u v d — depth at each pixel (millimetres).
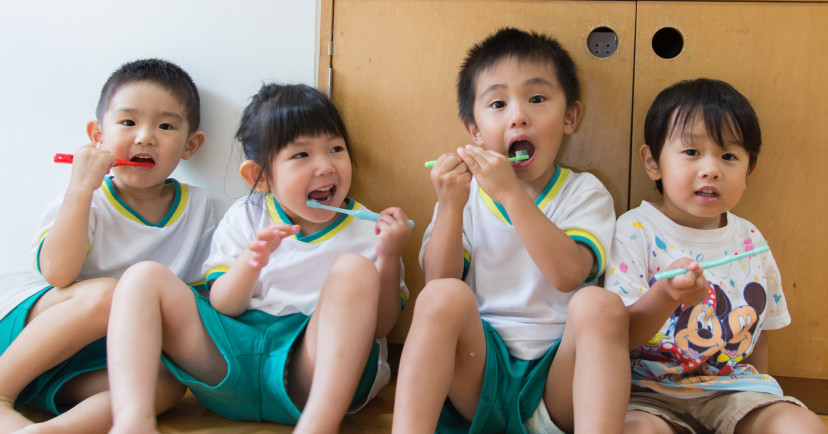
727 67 1085
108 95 1099
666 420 855
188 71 1202
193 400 1026
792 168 1077
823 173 1073
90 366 935
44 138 1221
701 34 1088
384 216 945
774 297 1008
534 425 862
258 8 1187
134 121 1070
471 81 1026
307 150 955
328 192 983
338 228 1008
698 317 944
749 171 1000
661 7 1093
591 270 953
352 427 940
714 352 936
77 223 966
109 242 1071
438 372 765
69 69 1220
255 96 1021
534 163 969
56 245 957
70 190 980
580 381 761
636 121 1102
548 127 962
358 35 1151
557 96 979
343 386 787
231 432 884
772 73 1078
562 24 1111
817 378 1075
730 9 1082
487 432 865
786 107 1076
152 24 1208
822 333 1074
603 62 1104
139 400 764
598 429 728
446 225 922
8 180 1225
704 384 906
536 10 1115
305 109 952
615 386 748
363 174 1159
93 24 1216
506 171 899
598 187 1009
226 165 1197
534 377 863
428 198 1146
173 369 861
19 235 1222
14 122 1222
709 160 952
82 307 903
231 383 854
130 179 1063
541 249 884
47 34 1221
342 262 854
